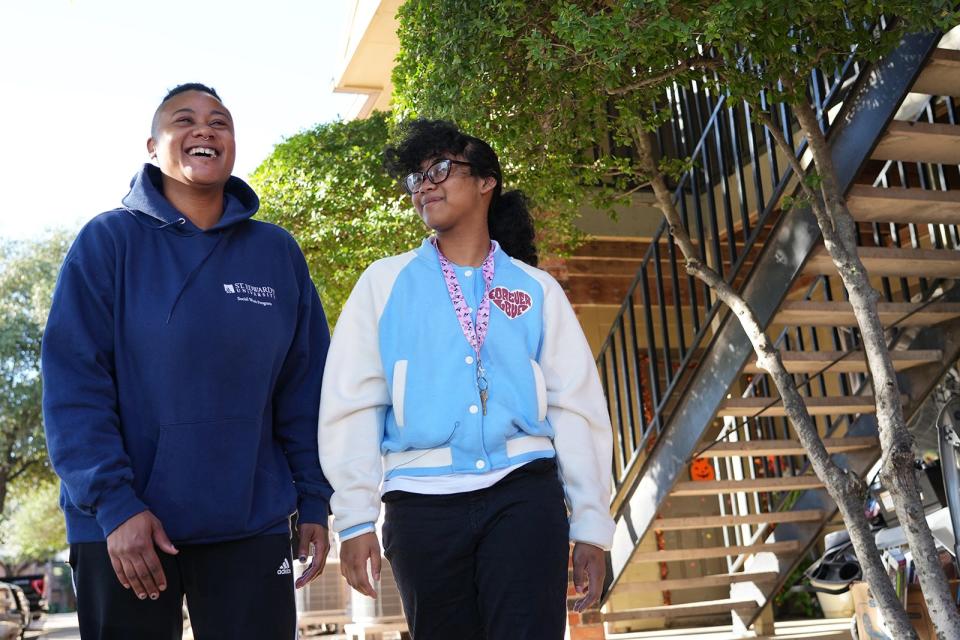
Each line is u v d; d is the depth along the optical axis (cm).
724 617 801
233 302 213
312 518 220
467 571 192
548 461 197
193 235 217
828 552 498
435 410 194
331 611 674
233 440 204
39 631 1415
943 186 510
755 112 389
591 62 331
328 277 631
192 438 200
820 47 368
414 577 191
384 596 595
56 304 201
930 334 527
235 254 221
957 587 405
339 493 196
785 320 498
